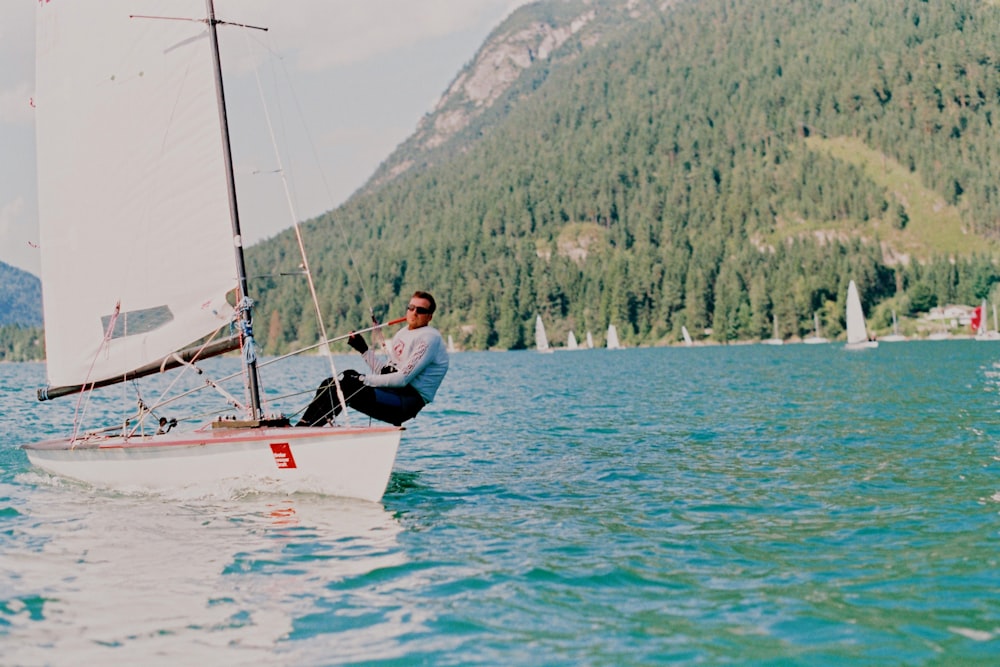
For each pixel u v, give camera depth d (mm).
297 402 29719
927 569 7289
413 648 5777
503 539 8484
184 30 11234
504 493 10820
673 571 7383
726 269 184000
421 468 12922
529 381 42656
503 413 22359
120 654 5723
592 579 7176
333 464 10086
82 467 11664
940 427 17031
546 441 16062
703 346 165875
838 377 38594
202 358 11406
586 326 181125
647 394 29484
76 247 11805
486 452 14625
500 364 84375
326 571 7438
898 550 7898
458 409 23984
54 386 11969
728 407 23094
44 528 9047
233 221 11117
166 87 11336
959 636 5832
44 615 6430
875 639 5805
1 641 5945
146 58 11406
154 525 9125
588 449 14875
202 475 10641
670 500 10305
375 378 10547
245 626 6188
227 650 5777
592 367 65188
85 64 11688
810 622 6137
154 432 11914
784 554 7855
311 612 6457
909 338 159875
